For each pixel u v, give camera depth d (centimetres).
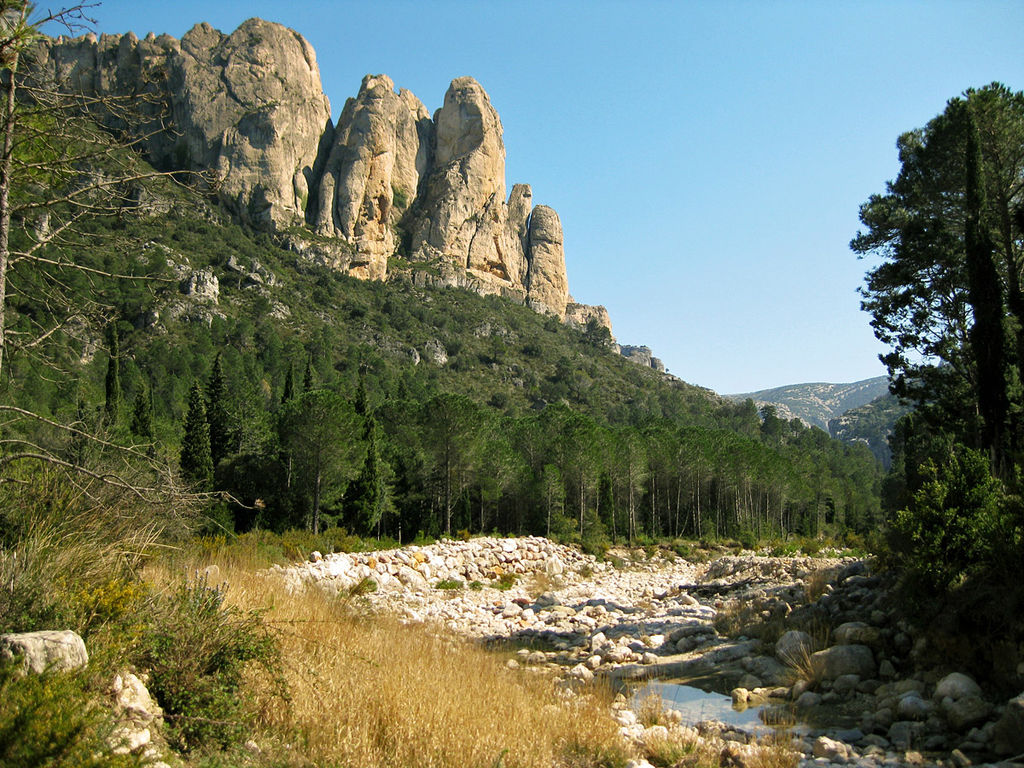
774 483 6950
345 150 16762
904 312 2817
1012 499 925
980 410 1984
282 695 643
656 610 1803
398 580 1964
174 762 509
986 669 842
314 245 15162
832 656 982
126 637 598
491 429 5162
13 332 666
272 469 4100
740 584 2128
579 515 5216
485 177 19250
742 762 679
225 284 12425
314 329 12488
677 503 6500
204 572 867
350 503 3738
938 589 948
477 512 5069
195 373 8169
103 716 491
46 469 715
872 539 2136
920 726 769
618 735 732
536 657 1275
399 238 18050
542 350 16088
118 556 720
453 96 19550
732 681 1072
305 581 1391
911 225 2644
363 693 702
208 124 15000
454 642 1226
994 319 1978
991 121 2358
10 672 464
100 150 700
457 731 643
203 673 626
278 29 16512
